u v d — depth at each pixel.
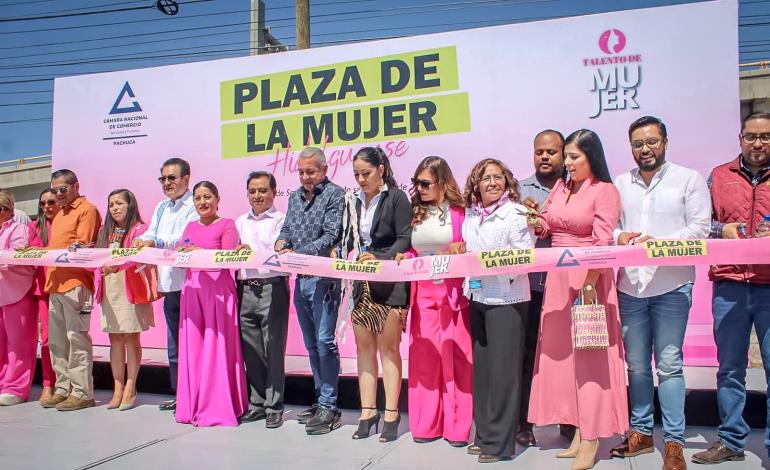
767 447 3.17
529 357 3.72
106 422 4.30
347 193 4.03
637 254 3.13
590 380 3.23
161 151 5.64
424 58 4.96
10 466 3.35
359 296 3.79
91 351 4.82
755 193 3.20
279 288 4.23
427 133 4.94
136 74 5.73
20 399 4.96
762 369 5.04
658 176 3.31
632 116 4.50
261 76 5.39
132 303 4.54
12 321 4.92
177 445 3.73
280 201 5.31
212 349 4.25
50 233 4.92
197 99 5.56
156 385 5.25
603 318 3.12
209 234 4.40
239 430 4.07
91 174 5.82
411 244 3.81
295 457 3.48
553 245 3.52
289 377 4.85
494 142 4.78
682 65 4.43
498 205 3.50
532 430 3.89
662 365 3.20
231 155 5.45
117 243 4.68
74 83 5.90
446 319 3.71
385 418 3.81
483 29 4.82
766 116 3.12
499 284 3.41
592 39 4.59
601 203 3.30
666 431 3.18
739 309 3.18
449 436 3.67
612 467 3.22
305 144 5.25
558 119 4.64
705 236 3.18
